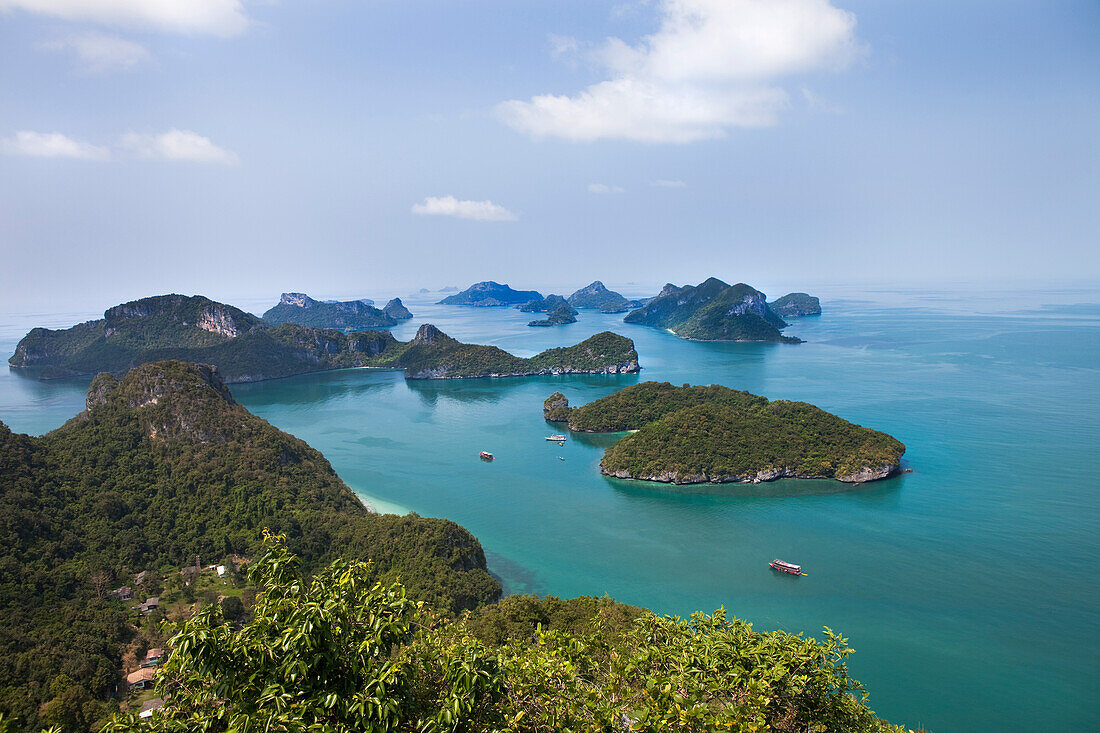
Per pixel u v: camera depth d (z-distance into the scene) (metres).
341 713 20.08
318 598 21.58
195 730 19.64
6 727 46.97
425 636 24.36
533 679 24.84
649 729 24.02
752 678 28.92
